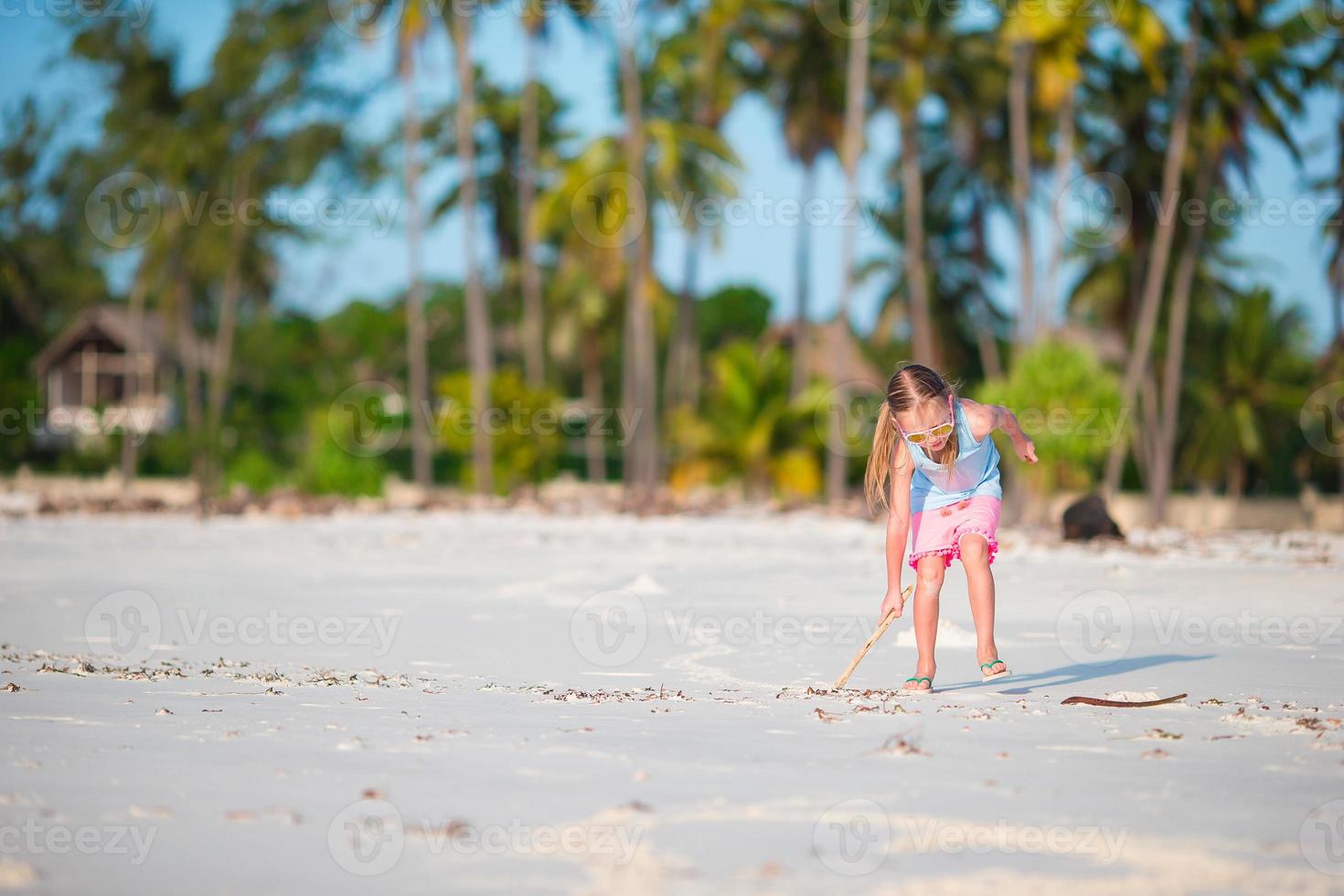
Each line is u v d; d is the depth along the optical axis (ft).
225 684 25.57
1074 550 61.87
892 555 25.05
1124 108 160.86
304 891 11.99
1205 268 186.60
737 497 141.28
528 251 164.76
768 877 12.34
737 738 19.27
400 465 199.00
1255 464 199.00
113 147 192.03
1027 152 152.76
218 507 103.55
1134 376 151.74
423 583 48.75
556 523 89.61
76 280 229.86
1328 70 145.38
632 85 154.30
